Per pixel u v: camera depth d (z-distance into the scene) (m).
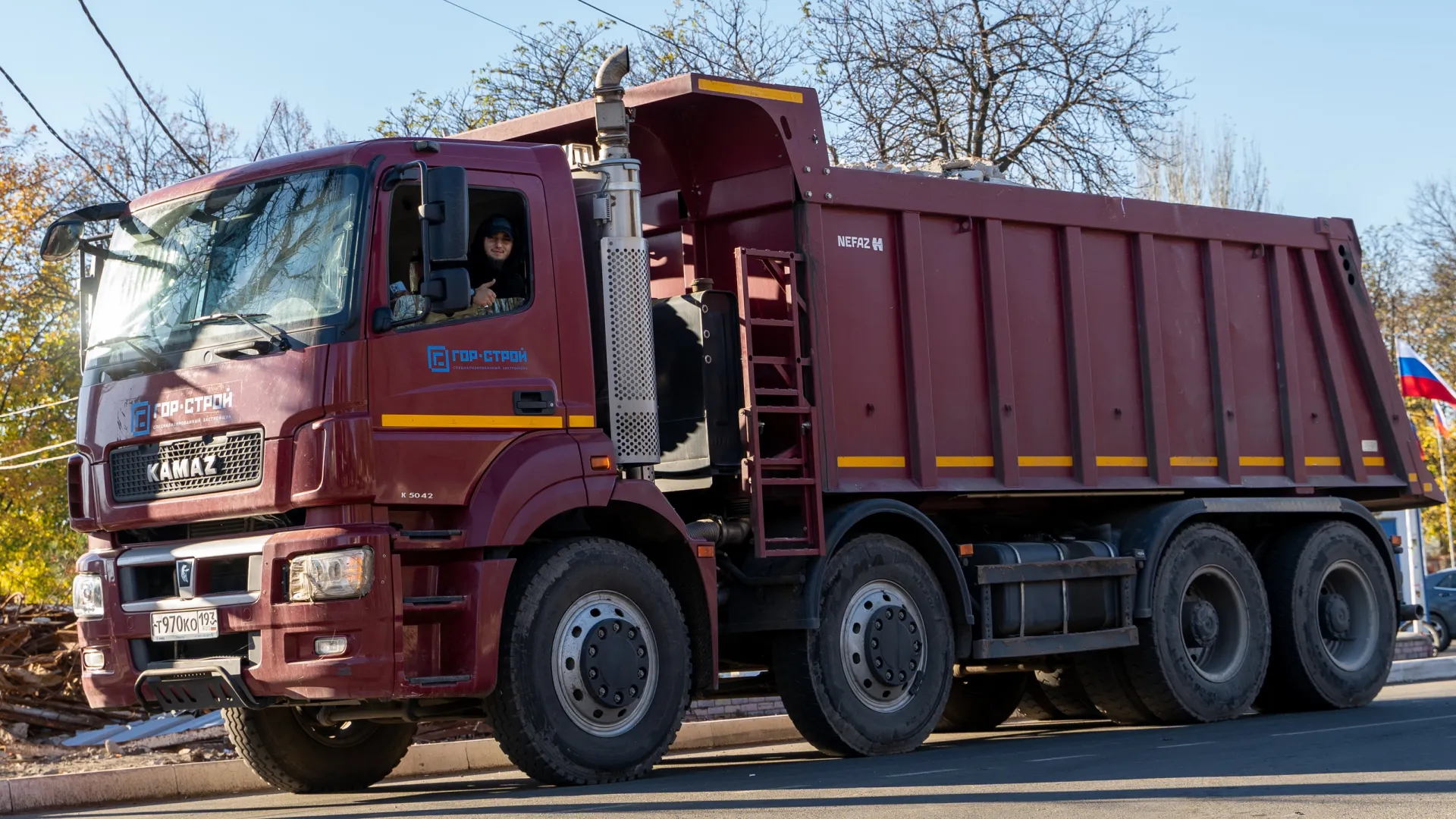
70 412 35.00
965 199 10.19
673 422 9.01
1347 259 12.84
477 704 8.00
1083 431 10.73
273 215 7.80
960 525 10.86
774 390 8.88
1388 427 12.98
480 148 8.00
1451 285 46.56
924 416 9.76
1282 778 7.00
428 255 7.30
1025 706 12.78
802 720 8.99
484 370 7.72
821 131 9.49
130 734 11.08
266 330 7.42
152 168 36.38
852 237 9.59
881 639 9.19
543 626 7.73
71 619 12.67
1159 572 10.94
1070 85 25.56
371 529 7.20
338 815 6.87
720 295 9.00
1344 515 12.48
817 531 8.92
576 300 8.16
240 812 7.48
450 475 7.52
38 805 8.16
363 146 7.71
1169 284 11.52
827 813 6.14
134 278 8.22
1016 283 10.52
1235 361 11.91
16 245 34.81
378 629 7.16
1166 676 10.82
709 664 8.52
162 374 7.73
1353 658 12.22
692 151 9.71
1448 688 15.05
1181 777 7.16
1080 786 6.86
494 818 6.41
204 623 7.41
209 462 7.50
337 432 7.19
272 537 7.27
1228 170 35.69
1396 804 6.03
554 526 8.20
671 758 10.37
